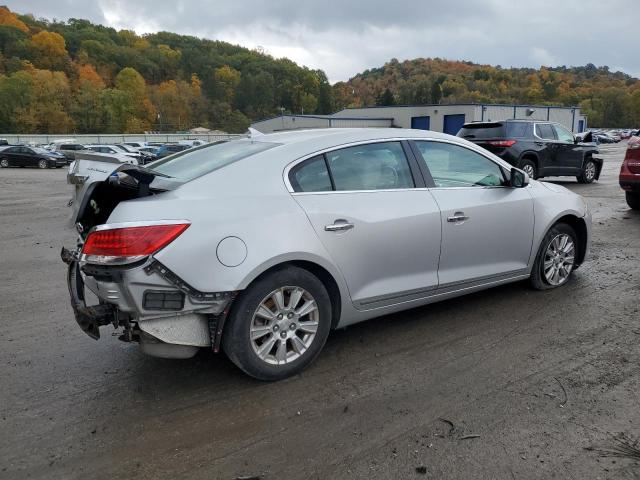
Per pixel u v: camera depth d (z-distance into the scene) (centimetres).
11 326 459
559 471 261
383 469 265
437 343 409
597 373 358
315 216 355
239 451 282
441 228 417
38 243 832
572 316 458
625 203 1105
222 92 14650
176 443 289
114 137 8144
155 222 307
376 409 319
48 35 12962
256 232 331
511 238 471
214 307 322
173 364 381
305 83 15312
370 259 382
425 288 416
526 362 376
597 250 693
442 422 304
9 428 304
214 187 338
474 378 355
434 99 13738
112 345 416
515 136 1342
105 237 304
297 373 362
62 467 270
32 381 358
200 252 313
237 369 371
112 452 282
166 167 394
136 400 333
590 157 1502
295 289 351
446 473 261
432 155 433
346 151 389
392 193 398
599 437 287
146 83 14800
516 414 311
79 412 320
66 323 466
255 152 370
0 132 10381
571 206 519
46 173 2983
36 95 10775
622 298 502
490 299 502
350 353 395
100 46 14375
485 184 464
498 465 266
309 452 280
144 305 307
